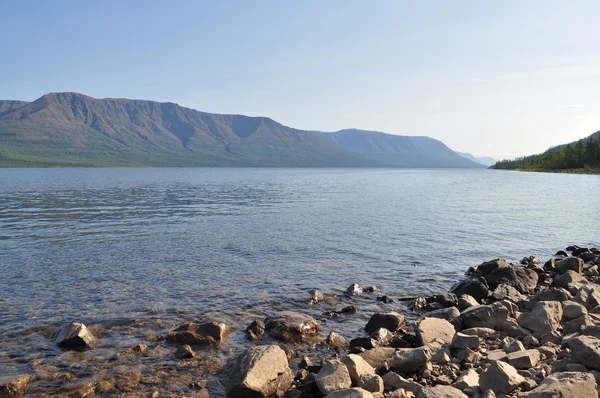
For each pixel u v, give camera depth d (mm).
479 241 31438
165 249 27500
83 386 10297
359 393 8648
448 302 16719
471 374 10070
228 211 51000
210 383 10570
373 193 86188
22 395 9852
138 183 128125
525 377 9812
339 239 31297
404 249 28031
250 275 21141
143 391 10141
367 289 18891
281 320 14023
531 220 42938
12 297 17234
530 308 16234
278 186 116250
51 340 13016
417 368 10828
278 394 9945
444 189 100312
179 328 13523
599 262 24062
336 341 13211
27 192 84562
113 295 17656
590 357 9930
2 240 30938
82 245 28969
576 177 155750
